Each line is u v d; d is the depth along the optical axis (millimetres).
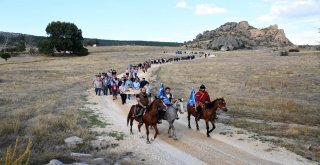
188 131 18812
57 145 15000
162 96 18016
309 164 13219
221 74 54969
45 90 37250
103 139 16719
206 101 17844
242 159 13922
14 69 68438
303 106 26188
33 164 11797
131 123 17984
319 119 21922
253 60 85938
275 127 19438
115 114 23625
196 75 54750
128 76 30859
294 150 15008
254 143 16250
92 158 13219
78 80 49781
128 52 150750
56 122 19141
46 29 131500
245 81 44750
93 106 26891
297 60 77500
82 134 16922
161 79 49562
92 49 173375
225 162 13586
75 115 21797
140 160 13703
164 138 17266
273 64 69375
